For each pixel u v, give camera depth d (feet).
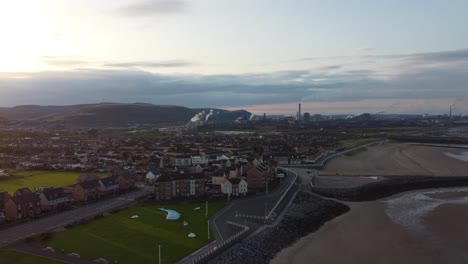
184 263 244.83
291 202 426.51
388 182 546.26
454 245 315.99
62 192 394.93
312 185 512.22
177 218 343.67
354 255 293.43
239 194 445.78
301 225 355.97
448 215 407.03
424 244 318.45
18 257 250.16
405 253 298.35
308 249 305.12
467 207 442.09
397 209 435.12
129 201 414.41
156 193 423.23
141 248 271.08
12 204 339.36
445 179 577.84
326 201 447.01
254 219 352.08
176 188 434.30
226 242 283.18
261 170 484.33
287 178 564.71
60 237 291.79
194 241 286.87
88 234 299.99
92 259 248.73
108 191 445.37
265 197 439.22
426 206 448.24
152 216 354.95
